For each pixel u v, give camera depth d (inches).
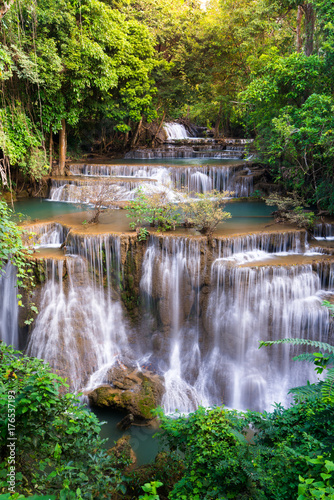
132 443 286.7
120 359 387.9
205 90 951.6
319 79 482.6
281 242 418.9
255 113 595.5
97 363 384.2
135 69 788.6
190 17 895.7
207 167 646.5
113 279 399.9
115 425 307.6
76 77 571.2
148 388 342.0
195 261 380.2
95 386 358.3
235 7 842.2
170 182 596.1
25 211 528.4
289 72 473.7
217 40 868.6
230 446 172.1
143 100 805.2
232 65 917.8
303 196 539.5
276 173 636.7
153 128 1064.8
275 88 496.4
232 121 1175.6
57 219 476.7
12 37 457.7
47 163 636.1
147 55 807.1
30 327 376.2
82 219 474.9
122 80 799.1
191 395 355.6
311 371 357.1
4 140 473.4
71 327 380.8
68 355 374.6
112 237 391.2
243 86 891.4
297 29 582.9
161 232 402.0
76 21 557.9
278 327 363.9
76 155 833.5
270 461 151.4
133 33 771.4
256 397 360.5
